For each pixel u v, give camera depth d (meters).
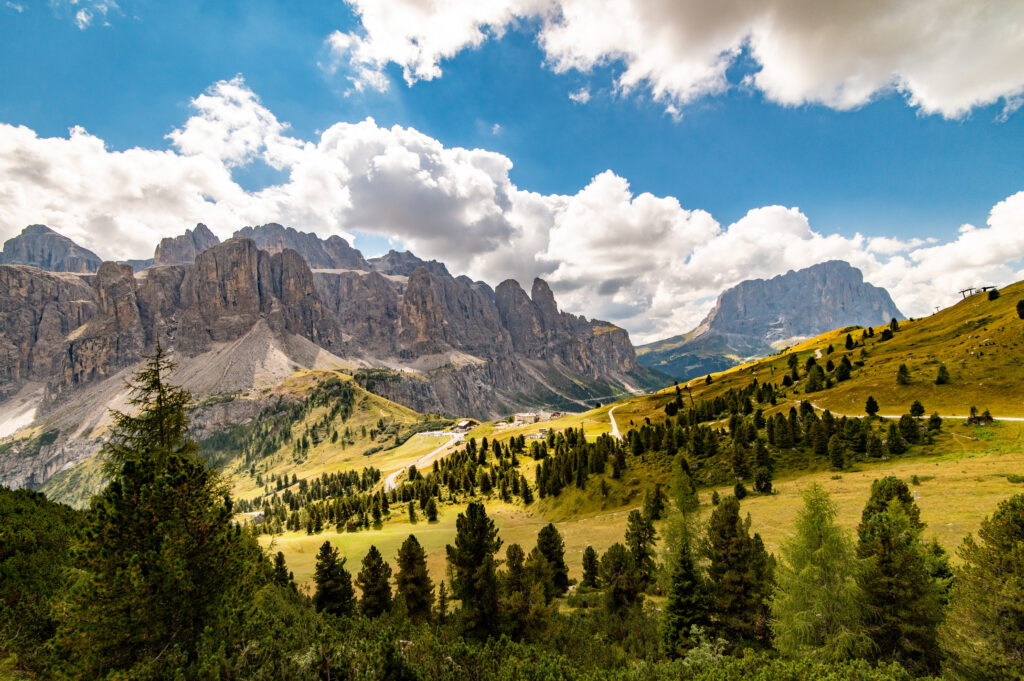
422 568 40.75
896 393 98.50
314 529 122.75
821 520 24.92
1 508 31.03
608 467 103.56
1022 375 83.88
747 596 30.14
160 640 16.72
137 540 17.08
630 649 32.41
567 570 55.72
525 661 22.69
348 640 22.94
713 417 127.25
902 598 22.41
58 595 18.50
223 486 20.55
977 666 19.97
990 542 21.31
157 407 20.27
